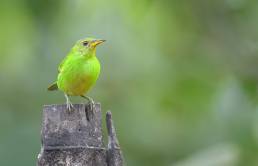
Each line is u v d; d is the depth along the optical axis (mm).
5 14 13273
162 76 15734
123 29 15125
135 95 15859
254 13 14094
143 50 15617
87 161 7145
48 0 12961
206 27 14445
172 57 15422
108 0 14180
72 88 9359
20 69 15938
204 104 15469
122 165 7312
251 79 13523
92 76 9359
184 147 15641
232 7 14086
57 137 7219
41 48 14914
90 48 9375
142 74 15820
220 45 14445
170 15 14461
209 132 15211
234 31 14297
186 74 15484
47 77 15734
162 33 15000
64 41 14766
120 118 15750
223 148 12602
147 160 15797
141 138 15750
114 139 7324
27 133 15484
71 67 9281
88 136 7238
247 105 12781
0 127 15562
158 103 15773
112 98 15836
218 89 14164
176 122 15805
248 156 12516
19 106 16000
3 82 16234
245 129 12633
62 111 7246
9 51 15148
